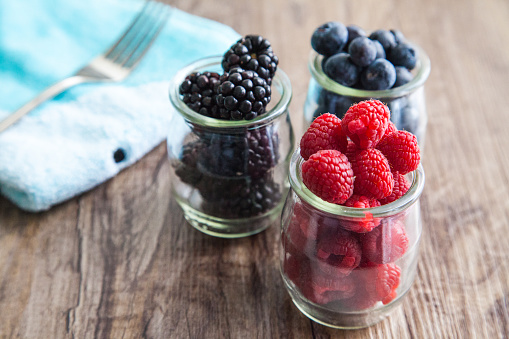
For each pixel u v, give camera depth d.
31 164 0.43
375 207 0.33
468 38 0.55
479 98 0.50
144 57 0.51
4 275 0.41
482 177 0.45
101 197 0.45
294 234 0.35
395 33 0.42
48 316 0.39
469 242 0.42
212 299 0.39
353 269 0.34
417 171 0.35
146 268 0.41
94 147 0.45
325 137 0.34
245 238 0.42
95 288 0.40
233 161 0.39
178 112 0.39
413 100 0.41
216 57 0.42
